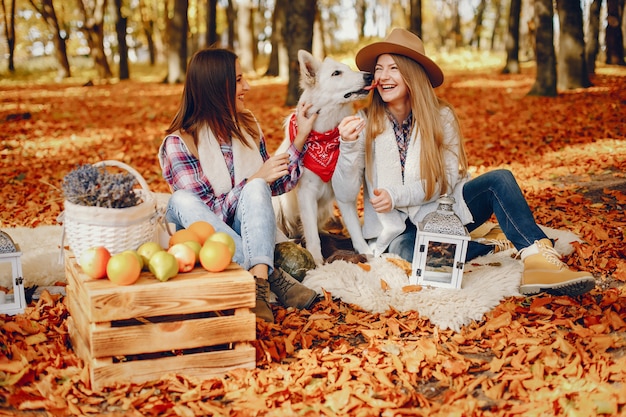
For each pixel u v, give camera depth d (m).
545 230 4.25
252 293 2.49
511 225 3.45
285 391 2.32
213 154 3.53
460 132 3.76
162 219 2.94
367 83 3.78
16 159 8.19
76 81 25.44
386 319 3.06
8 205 5.72
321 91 3.85
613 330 2.85
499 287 3.32
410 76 3.56
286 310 3.23
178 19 21.92
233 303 2.47
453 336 2.88
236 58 3.54
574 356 2.59
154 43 38.28
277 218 4.41
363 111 3.88
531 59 27.22
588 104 11.09
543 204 5.32
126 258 2.34
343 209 3.98
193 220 3.33
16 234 4.29
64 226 2.71
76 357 2.60
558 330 2.86
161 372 2.43
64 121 12.14
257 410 2.20
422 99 3.57
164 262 2.38
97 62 24.47
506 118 10.51
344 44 35.81
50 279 3.46
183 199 3.37
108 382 2.36
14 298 3.05
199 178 3.54
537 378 2.39
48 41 37.16
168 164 3.59
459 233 3.29
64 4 32.31
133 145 9.30
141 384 2.38
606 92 12.45
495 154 7.78
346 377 2.44
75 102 16.12
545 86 12.44
